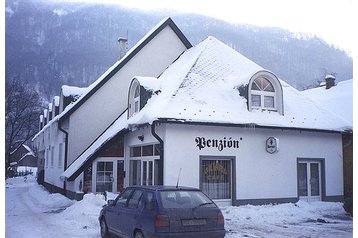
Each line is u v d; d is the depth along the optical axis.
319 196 17.48
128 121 17.23
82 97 21.05
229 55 19.39
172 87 16.41
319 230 11.06
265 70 16.67
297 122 16.94
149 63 22.33
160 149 14.39
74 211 13.68
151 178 15.62
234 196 15.16
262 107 16.77
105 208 9.63
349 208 14.20
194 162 14.59
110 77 21.62
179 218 7.36
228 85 17.22
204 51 18.88
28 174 56.00
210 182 14.98
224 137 15.29
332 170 17.81
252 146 15.83
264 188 15.83
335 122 18.28
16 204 18.16
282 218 13.12
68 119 21.06
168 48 22.78
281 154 16.47
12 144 43.56
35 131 43.12
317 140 17.56
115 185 17.83
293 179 16.59
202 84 16.66
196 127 14.82
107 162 17.89
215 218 7.72
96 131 21.14
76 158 20.62
